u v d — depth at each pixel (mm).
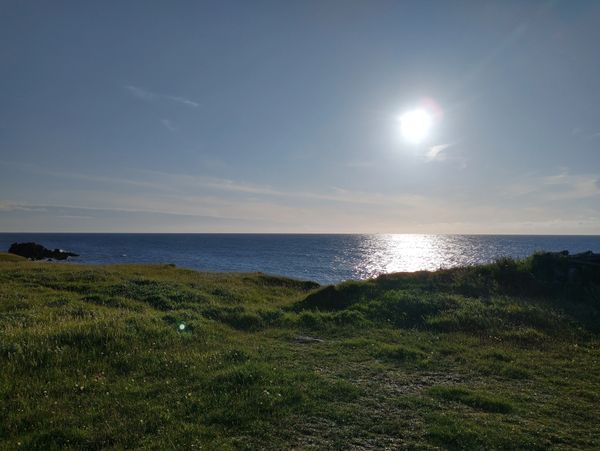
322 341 12180
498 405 7547
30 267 25359
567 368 9969
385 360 10344
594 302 15141
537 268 18109
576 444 6227
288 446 5895
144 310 15461
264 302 18812
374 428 6492
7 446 5730
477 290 17188
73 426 6332
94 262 68562
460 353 11109
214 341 11461
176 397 7418
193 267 59406
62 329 10750
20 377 8172
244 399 7340
